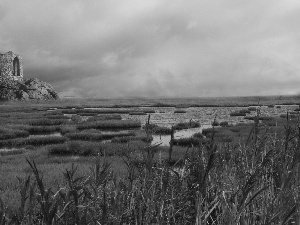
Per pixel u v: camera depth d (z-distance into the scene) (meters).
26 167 16.56
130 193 3.52
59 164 17.53
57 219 2.62
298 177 3.14
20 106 99.88
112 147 23.19
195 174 4.06
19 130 37.84
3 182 12.93
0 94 144.12
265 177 4.07
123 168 13.51
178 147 22.44
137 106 101.25
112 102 133.25
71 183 2.85
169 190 3.75
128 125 45.19
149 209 3.38
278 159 4.22
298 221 2.75
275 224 2.86
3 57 150.75
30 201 2.58
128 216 3.44
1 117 56.19
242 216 3.31
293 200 3.10
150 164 3.62
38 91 155.62
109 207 3.16
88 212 3.06
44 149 24.58
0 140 30.66
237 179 3.88
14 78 152.62
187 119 54.66
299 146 3.24
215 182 4.25
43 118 55.31
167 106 100.06
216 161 4.31
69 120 52.69
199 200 3.41
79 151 23.77
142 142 25.33
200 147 4.47
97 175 3.08
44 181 12.31
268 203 3.36
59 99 160.50
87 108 91.12
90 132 35.72
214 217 4.17
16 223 2.71
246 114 63.19
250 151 4.34
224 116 60.06
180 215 3.65
